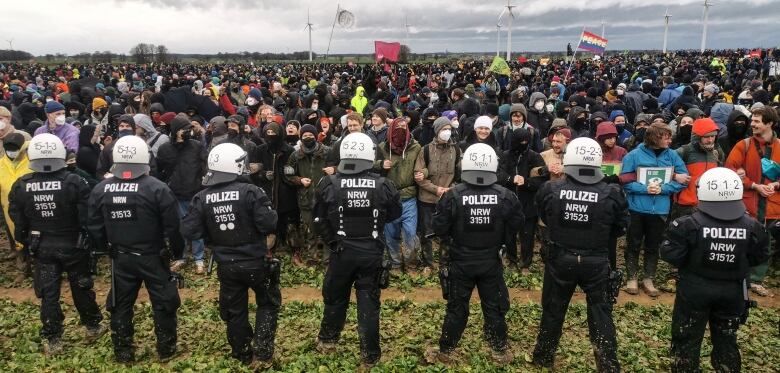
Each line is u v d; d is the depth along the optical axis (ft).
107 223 18.54
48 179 19.58
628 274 26.66
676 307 18.20
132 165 18.66
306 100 44.65
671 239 17.47
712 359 18.21
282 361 19.66
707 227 16.78
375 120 30.76
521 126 29.96
